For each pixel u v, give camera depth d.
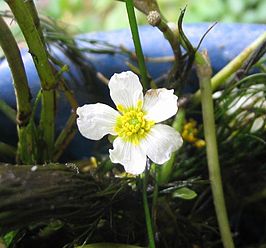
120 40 0.12
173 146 0.08
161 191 0.09
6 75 0.11
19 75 0.09
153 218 0.09
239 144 0.11
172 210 0.10
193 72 0.11
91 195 0.08
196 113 0.11
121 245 0.09
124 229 0.09
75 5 0.28
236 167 0.11
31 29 0.08
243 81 0.10
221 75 0.10
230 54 0.11
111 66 0.11
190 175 0.10
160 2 0.27
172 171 0.10
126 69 0.11
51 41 0.11
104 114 0.08
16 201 0.07
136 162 0.08
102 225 0.09
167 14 0.26
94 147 0.11
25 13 0.08
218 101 0.10
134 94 0.08
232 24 0.12
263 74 0.10
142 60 0.09
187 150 0.11
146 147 0.08
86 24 0.28
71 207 0.08
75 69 0.11
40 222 0.08
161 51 0.11
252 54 0.10
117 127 0.08
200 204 0.11
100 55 0.11
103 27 0.27
